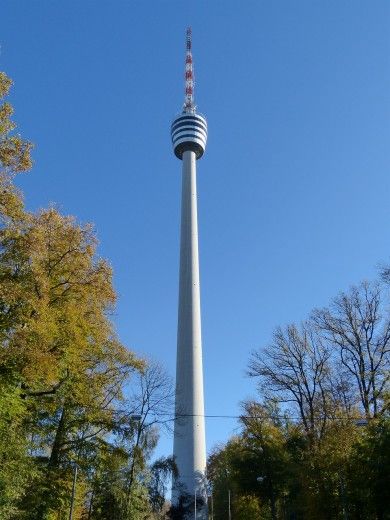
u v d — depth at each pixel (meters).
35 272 24.19
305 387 40.91
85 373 30.59
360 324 38.75
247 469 55.69
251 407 57.19
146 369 37.16
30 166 23.03
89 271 28.50
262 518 65.06
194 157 109.88
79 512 43.38
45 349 24.39
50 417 30.88
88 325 28.67
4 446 24.22
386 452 26.31
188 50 121.31
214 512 75.94
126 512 37.16
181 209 104.00
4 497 24.17
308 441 40.09
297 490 52.59
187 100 115.69
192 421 82.75
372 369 37.19
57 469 31.20
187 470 78.25
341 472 33.03
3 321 23.50
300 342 41.97
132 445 36.34
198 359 89.31
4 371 23.75
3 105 22.14
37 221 26.69
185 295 94.31
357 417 37.31
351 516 32.88
